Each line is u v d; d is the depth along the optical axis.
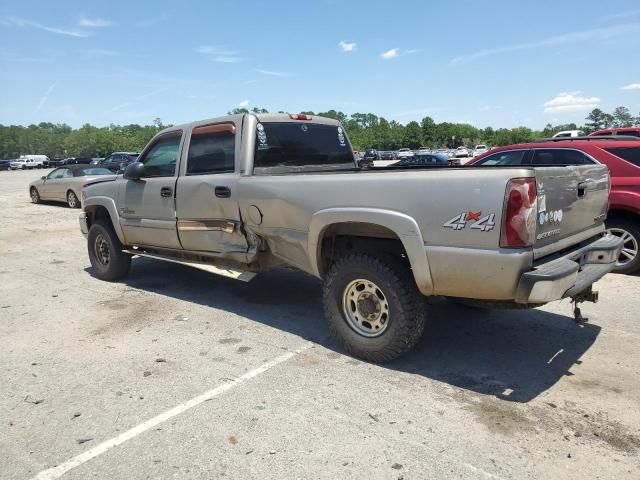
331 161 5.90
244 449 3.00
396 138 127.19
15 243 10.62
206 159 5.41
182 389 3.77
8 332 5.09
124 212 6.41
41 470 2.86
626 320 5.03
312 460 2.88
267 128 5.23
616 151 6.61
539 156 7.23
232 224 5.08
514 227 3.24
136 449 3.03
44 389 3.82
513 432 3.13
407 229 3.65
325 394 3.65
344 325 4.25
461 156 59.91
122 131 139.62
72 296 6.36
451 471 2.77
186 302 5.96
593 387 3.70
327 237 4.41
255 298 6.05
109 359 4.35
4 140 157.25
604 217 4.57
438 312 5.38
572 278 3.42
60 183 17.52
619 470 2.75
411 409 3.43
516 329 4.87
